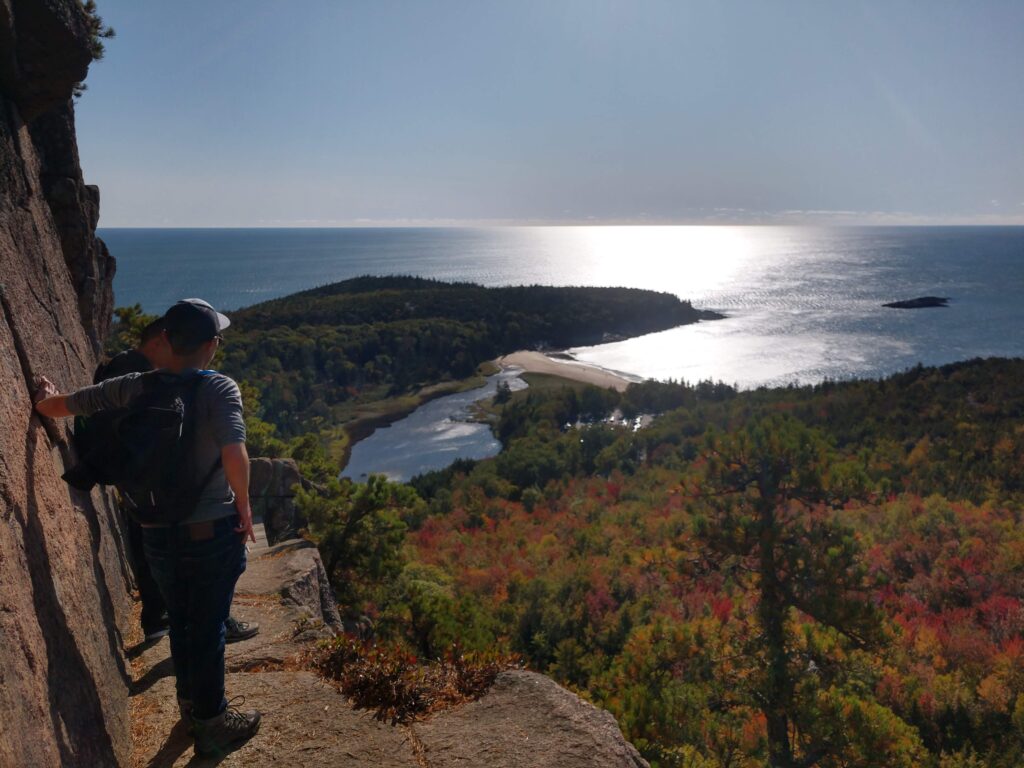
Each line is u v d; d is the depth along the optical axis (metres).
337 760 2.98
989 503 63.97
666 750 11.76
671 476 86.75
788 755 16.50
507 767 2.96
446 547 67.19
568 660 27.50
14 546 2.06
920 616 42.81
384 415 140.12
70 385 3.53
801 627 18.05
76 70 3.94
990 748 28.11
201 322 2.60
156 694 3.52
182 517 2.59
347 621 10.60
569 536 68.00
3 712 1.64
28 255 3.32
